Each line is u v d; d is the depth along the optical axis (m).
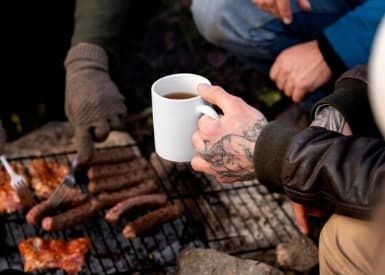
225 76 3.45
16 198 2.16
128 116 3.12
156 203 2.14
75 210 2.08
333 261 1.38
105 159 2.28
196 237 2.15
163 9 3.68
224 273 1.86
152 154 2.46
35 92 2.90
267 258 2.09
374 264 0.74
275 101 3.28
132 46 3.52
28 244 2.00
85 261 2.02
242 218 2.23
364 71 1.66
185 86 1.61
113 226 2.15
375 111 0.75
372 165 1.29
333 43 2.15
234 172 1.59
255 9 2.39
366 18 2.09
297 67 2.24
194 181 2.37
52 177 2.30
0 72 2.77
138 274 1.99
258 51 2.52
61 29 2.75
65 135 2.53
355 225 1.31
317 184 1.36
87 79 2.11
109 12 2.22
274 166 1.42
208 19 2.47
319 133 1.39
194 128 1.58
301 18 2.39
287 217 2.24
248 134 1.50
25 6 2.62
